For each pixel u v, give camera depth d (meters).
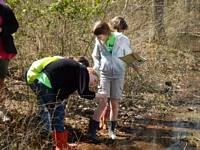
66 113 7.27
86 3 8.16
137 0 11.16
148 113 8.22
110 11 9.62
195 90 10.02
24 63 7.75
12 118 6.30
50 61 6.04
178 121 7.97
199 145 6.94
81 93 6.01
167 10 14.28
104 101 6.72
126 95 8.66
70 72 5.97
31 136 5.98
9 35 6.32
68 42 8.41
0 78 6.40
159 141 7.00
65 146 6.12
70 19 8.27
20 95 6.94
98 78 6.61
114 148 6.60
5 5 6.23
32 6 7.93
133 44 10.20
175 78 10.93
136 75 9.05
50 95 5.96
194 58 13.19
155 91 9.43
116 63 6.74
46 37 8.20
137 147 6.71
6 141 5.70
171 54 12.87
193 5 16.02
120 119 7.74
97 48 6.79
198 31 15.57
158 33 13.69
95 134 6.71
